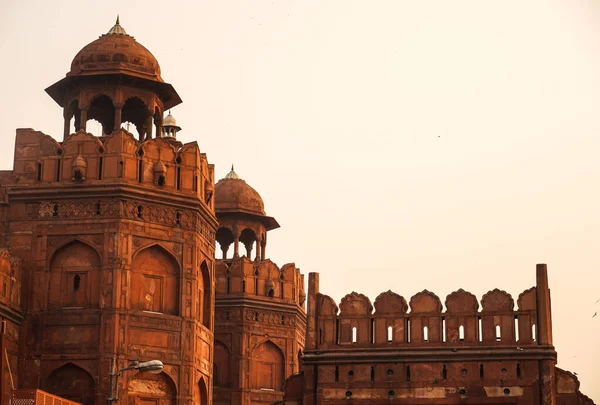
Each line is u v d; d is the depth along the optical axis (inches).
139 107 1635.1
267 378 1927.9
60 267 1454.2
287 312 1962.4
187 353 1461.6
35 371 1419.8
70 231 1456.7
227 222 2028.8
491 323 1433.3
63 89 1584.6
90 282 1443.2
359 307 1467.8
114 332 1419.8
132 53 1569.9
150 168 1485.0
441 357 1428.4
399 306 1461.6
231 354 1911.9
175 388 1446.9
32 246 1457.9
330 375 1446.9
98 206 1459.2
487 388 1409.9
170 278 1477.6
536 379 1402.6
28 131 1493.6
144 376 1435.8
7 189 1489.9
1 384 1157.1
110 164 1467.8
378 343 1451.8
